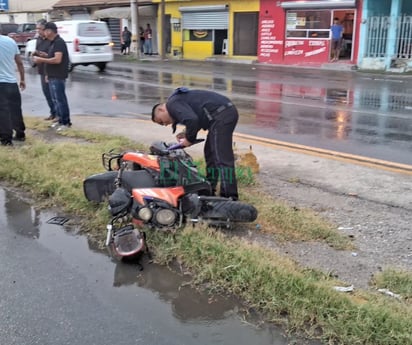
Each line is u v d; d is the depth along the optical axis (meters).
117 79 18.55
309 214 4.88
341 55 25.28
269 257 3.90
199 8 30.31
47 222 4.82
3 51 7.18
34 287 3.66
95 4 36.69
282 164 6.76
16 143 7.58
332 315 3.19
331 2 23.84
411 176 6.27
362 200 5.39
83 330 3.17
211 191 4.82
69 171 6.08
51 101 9.54
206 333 3.13
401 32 22.17
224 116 4.78
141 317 3.30
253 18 27.98
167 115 4.80
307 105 12.35
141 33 33.41
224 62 28.20
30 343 3.05
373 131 9.25
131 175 4.63
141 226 4.36
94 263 4.03
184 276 3.80
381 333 3.02
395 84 17.09
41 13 45.19
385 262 4.00
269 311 3.31
